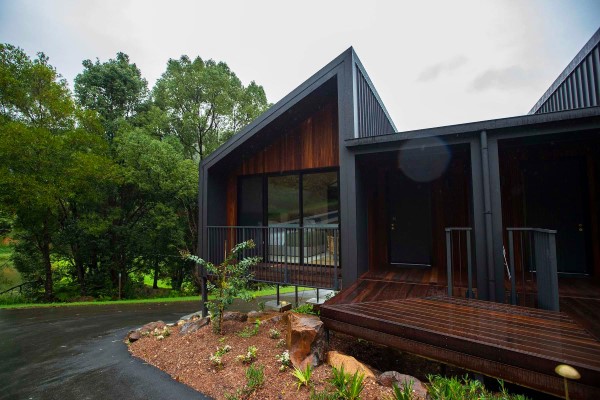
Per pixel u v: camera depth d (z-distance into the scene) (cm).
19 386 330
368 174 577
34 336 545
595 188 475
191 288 1500
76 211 1305
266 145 650
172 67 1547
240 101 1619
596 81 462
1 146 880
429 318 299
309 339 316
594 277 469
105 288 1332
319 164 595
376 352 376
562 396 203
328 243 583
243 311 779
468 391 241
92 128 1187
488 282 377
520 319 292
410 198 591
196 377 324
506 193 526
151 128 1434
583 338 244
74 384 330
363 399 243
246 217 675
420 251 580
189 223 1475
